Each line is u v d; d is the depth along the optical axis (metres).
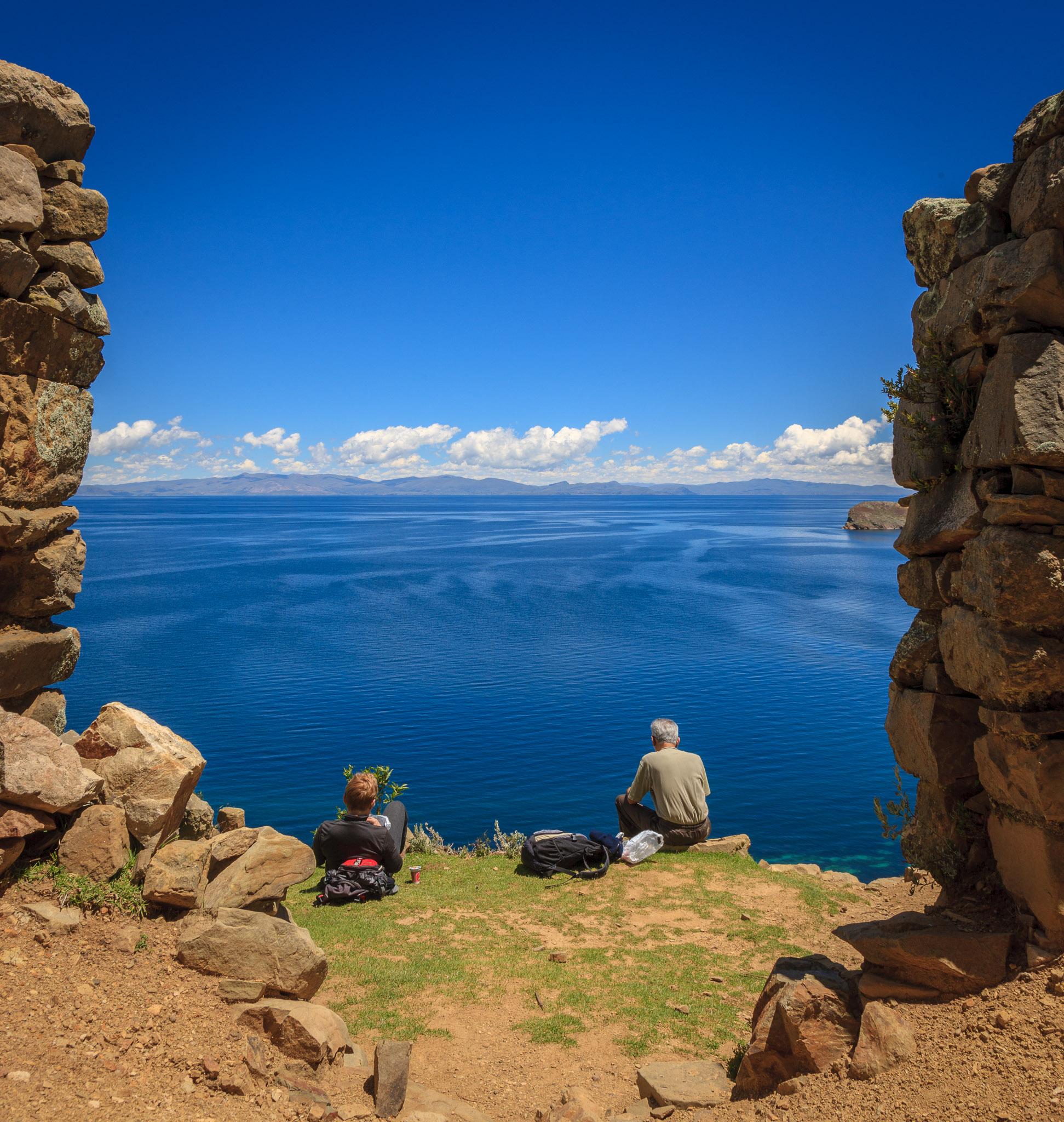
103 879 4.50
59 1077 3.31
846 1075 3.81
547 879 8.60
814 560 105.44
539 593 70.19
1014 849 4.14
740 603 63.47
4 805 4.35
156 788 4.77
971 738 4.77
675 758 9.62
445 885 8.45
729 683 35.41
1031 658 3.91
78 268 5.18
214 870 4.95
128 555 114.19
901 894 8.16
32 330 4.87
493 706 31.47
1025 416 3.98
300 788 22.09
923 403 5.02
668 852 9.39
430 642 45.75
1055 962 3.76
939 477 4.89
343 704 31.66
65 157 5.21
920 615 5.23
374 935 6.97
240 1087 3.64
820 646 44.44
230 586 75.75
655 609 59.91
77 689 33.84
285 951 4.37
